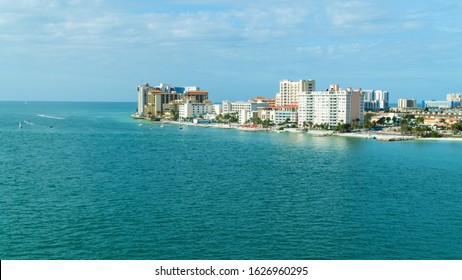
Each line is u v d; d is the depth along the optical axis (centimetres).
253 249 11950
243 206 15812
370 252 11881
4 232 12838
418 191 18412
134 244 12119
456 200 16938
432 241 12662
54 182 19438
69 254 11438
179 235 12812
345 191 18312
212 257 11400
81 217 14262
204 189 18350
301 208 15675
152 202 16150
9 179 19988
